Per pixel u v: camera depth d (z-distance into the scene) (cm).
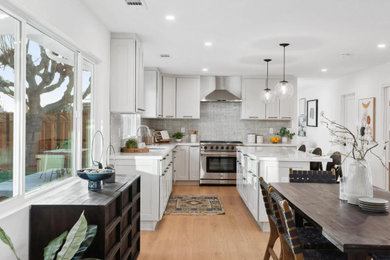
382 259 195
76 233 188
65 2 276
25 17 224
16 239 205
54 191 265
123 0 316
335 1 312
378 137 617
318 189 294
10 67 211
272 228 284
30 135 242
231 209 518
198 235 398
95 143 390
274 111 750
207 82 758
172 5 327
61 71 297
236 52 522
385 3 315
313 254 227
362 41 449
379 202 221
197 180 730
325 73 716
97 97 391
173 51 521
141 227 420
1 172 201
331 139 816
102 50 390
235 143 727
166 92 735
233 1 314
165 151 503
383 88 606
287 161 414
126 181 309
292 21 370
